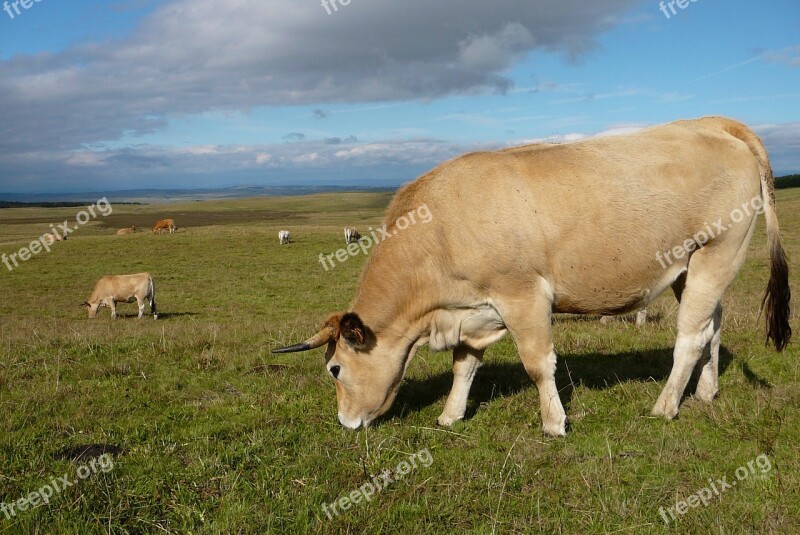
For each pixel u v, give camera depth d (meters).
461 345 6.27
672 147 5.95
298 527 4.12
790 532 3.88
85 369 8.11
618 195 5.70
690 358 6.04
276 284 30.66
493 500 4.44
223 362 8.56
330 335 5.99
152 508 4.31
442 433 5.82
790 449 5.05
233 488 4.56
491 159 5.95
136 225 78.31
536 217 5.64
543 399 5.80
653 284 6.03
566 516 4.23
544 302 5.77
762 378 7.03
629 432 5.62
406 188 6.24
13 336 11.59
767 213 6.34
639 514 4.20
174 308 25.48
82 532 3.98
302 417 6.24
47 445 5.40
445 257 5.85
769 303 6.38
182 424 6.05
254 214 106.88
